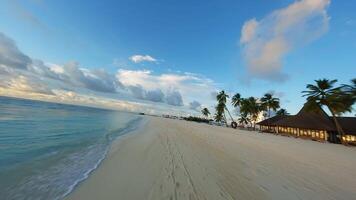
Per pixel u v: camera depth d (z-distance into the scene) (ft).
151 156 34.19
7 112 102.83
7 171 23.00
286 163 36.60
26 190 18.44
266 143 71.05
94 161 29.76
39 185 19.76
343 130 126.93
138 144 47.11
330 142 123.75
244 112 258.16
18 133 49.14
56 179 21.63
